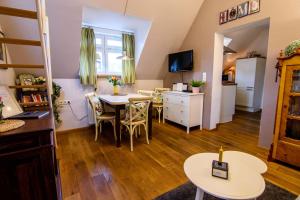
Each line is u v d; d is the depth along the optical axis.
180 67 3.93
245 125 3.94
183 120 3.47
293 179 1.83
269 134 2.49
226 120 4.24
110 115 3.04
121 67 4.02
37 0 1.30
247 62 5.44
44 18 1.67
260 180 1.17
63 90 3.42
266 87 2.44
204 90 3.54
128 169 2.07
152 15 3.18
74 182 1.81
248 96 5.50
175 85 3.95
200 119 3.56
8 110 1.34
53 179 1.06
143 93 4.04
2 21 2.28
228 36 4.87
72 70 3.36
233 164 1.37
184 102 3.40
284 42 2.22
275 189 1.66
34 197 1.02
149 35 3.52
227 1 2.95
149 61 4.13
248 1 2.62
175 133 3.36
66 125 3.52
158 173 1.98
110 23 3.45
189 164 1.36
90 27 3.49
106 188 1.71
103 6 2.74
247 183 1.14
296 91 1.97
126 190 1.69
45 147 1.00
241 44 5.52
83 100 3.65
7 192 0.96
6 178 0.94
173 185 1.76
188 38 3.87
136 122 2.65
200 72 3.62
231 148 2.64
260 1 2.47
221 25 3.09
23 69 2.85
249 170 1.29
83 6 2.64
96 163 2.21
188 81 4.01
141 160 2.29
